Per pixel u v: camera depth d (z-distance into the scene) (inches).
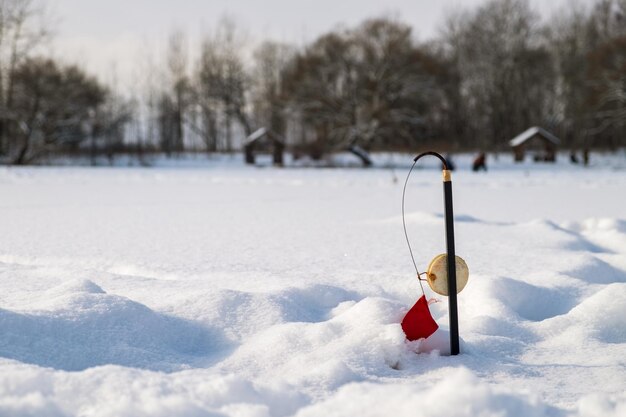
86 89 2230.6
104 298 183.6
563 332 192.1
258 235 463.2
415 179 1355.8
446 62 2657.5
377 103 2278.5
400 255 371.9
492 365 160.6
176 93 2827.3
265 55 2960.1
